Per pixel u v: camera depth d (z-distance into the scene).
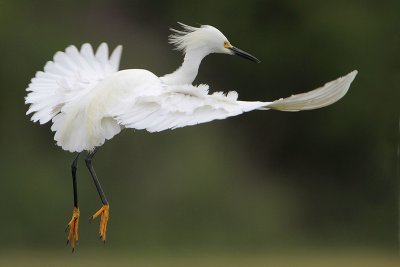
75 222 7.78
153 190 17.03
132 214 16.72
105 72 7.89
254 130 19.58
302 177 19.64
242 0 20.33
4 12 18.94
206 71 19.75
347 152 19.64
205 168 17.52
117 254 16.31
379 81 19.72
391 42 19.98
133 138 17.25
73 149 7.17
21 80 18.30
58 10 19.64
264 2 20.30
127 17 20.25
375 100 19.59
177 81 7.99
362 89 19.61
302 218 19.06
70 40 19.22
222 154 18.42
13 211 16.69
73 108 7.28
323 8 20.25
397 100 19.56
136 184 16.97
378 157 19.45
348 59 19.88
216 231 17.14
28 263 15.16
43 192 16.73
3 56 18.42
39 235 16.48
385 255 17.22
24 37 18.80
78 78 7.64
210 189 17.34
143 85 7.17
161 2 20.50
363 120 19.50
